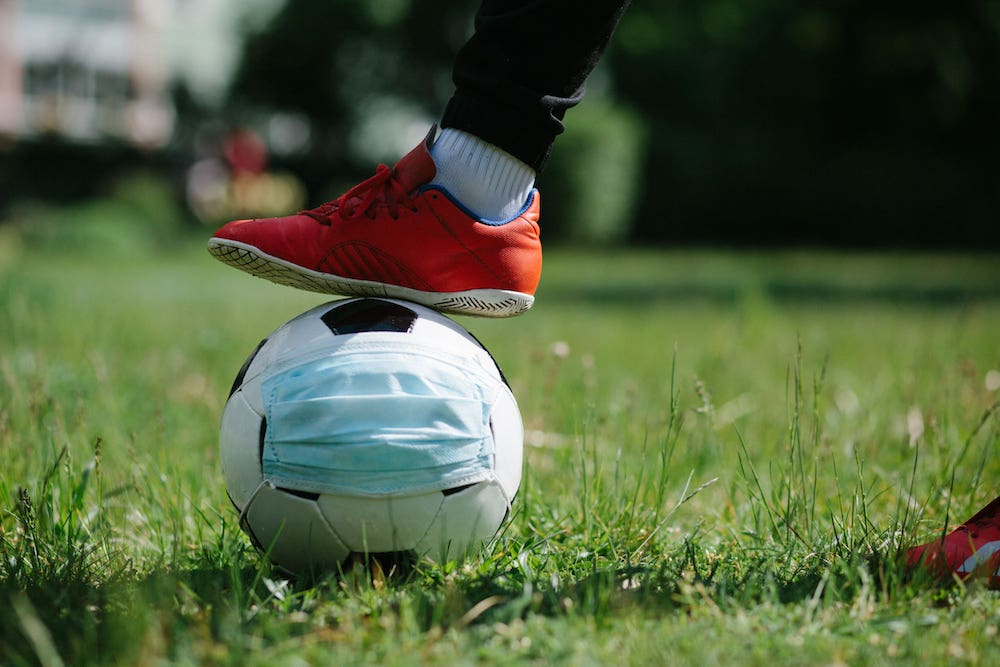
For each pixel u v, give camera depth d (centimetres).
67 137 2366
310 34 2952
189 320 683
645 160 2038
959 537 223
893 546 229
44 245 1549
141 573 223
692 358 530
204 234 1989
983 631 186
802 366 498
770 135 2325
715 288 1101
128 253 1546
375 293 231
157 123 3259
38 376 368
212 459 317
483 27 218
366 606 197
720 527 265
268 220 231
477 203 226
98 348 504
